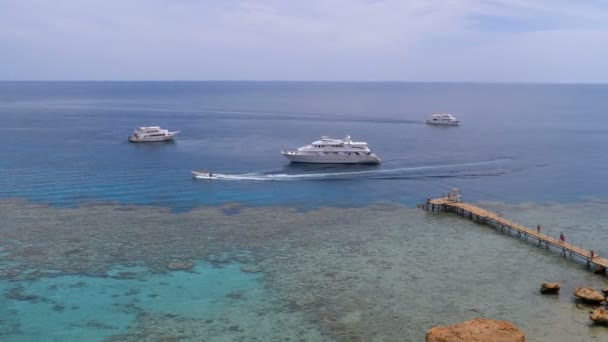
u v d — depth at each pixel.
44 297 48.84
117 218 72.81
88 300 48.47
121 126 186.25
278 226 70.69
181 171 105.69
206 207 79.38
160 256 59.12
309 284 52.31
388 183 98.00
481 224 72.56
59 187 89.75
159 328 43.81
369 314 46.41
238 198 85.19
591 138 160.88
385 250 62.09
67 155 121.44
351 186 95.00
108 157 120.19
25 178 96.06
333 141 117.62
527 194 90.19
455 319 45.72
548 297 49.97
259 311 46.78
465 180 100.94
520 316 46.25
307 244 63.78
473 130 184.25
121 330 43.44
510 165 115.75
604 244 65.00
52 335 42.62
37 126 182.38
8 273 53.78
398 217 75.75
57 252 59.69
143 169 106.81
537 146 143.88
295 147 139.75
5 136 152.88
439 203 79.19
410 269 56.38
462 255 60.75
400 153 131.75
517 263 58.53
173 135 153.12
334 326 44.31
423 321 45.31
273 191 90.31
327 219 74.38
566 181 100.31
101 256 58.78
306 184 96.12
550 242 62.69
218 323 44.69
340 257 59.62
